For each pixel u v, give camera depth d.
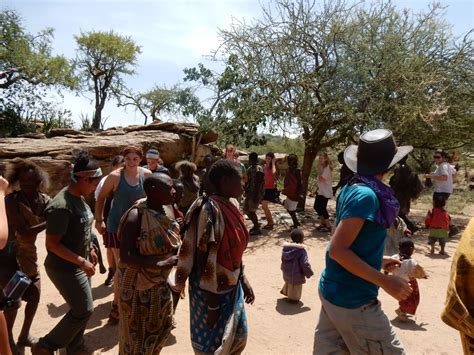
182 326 4.97
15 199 3.90
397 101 11.14
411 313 5.05
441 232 8.30
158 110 38.25
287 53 11.55
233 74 11.85
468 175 22.95
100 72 36.59
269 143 23.11
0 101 25.55
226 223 3.12
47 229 3.59
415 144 12.93
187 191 6.91
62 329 3.72
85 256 3.88
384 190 2.63
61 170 11.16
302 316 5.30
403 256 5.25
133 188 4.71
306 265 5.54
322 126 12.23
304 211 12.88
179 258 3.12
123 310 3.30
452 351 4.46
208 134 15.11
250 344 4.58
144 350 3.31
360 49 11.42
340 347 2.80
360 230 2.58
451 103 11.50
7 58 25.59
